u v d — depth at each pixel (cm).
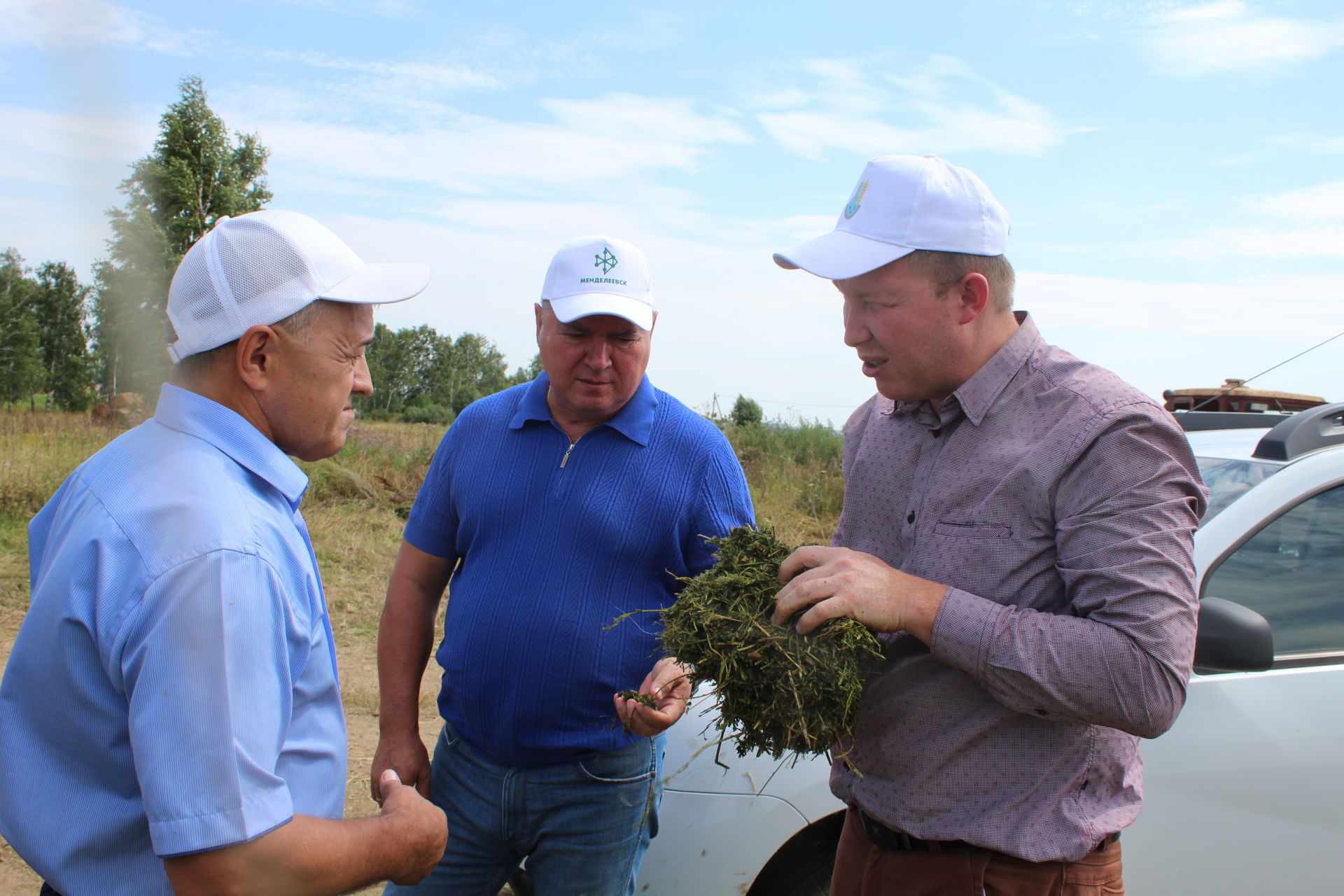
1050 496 158
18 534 780
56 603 127
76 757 130
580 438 235
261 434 145
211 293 142
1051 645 146
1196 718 234
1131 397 155
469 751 237
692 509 235
